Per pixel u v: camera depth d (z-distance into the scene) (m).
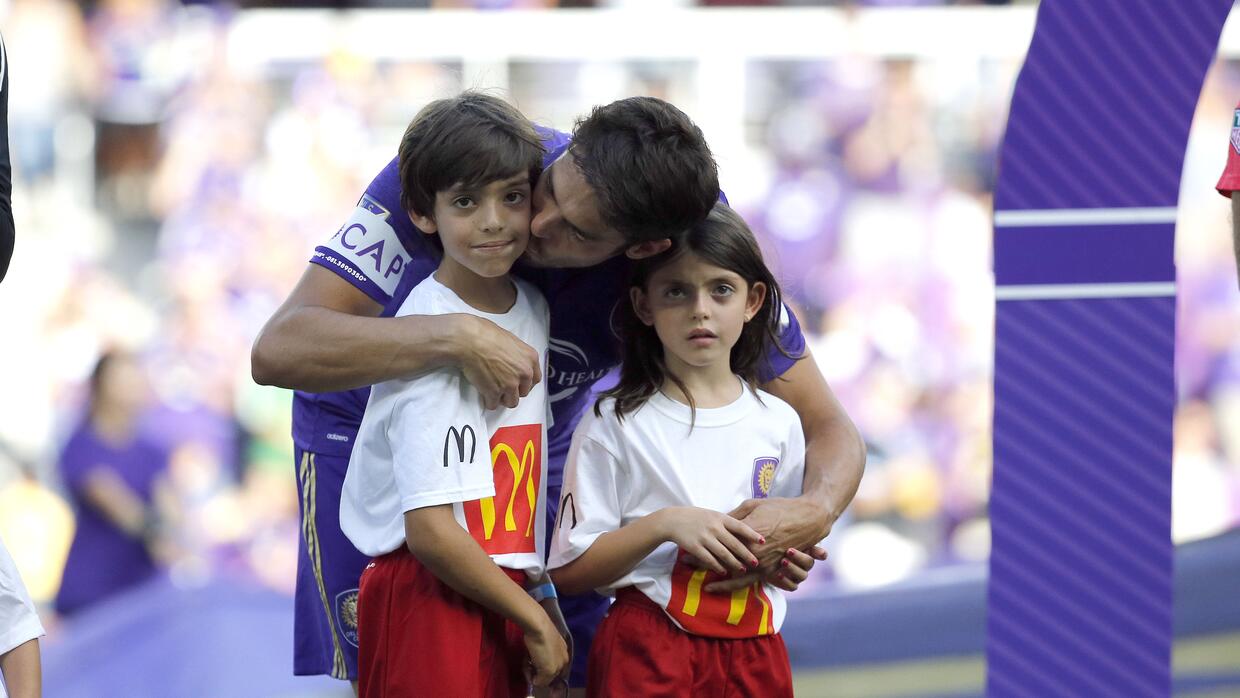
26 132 26.41
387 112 27.12
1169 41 7.79
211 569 21.75
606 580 7.51
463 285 7.41
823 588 16.83
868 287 26.48
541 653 7.14
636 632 7.59
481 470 7.09
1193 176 26.72
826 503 7.83
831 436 8.38
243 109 26.94
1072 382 7.93
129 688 15.05
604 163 6.84
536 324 7.63
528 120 7.35
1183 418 25.09
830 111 27.58
